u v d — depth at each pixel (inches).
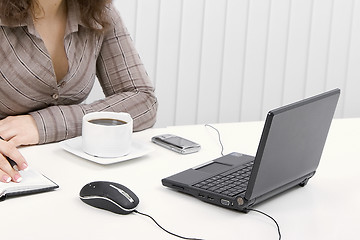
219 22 130.1
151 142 80.9
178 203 63.6
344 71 139.6
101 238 55.3
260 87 135.9
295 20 134.0
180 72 131.0
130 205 59.7
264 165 60.1
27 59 82.4
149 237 56.1
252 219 60.9
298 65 136.8
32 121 78.2
